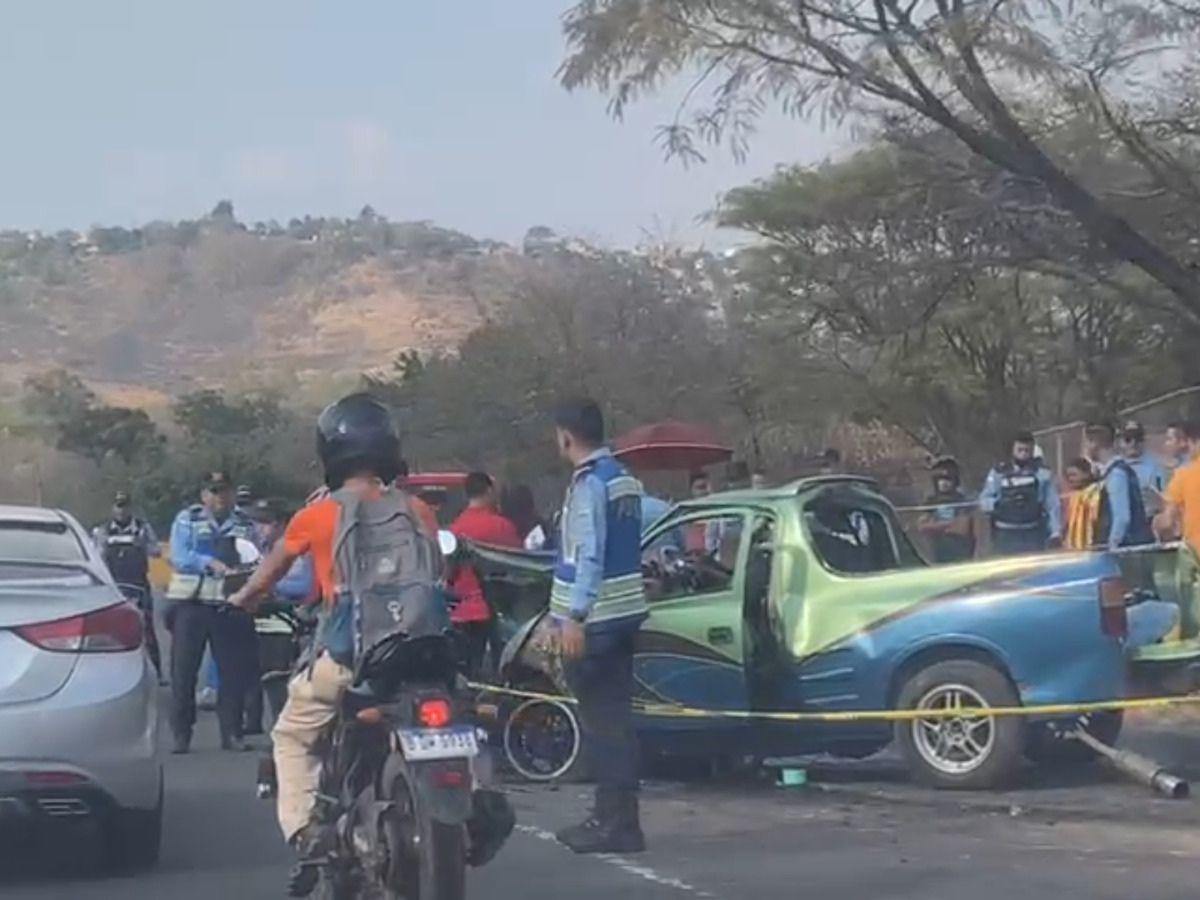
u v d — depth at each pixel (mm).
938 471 19516
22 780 9125
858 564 13008
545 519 23766
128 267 133125
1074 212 17953
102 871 9898
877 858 10164
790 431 39500
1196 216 18766
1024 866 9906
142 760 9438
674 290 43406
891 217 20297
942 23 17109
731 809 11953
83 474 57688
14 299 128125
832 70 17594
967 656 12328
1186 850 10375
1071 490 16828
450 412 41969
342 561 7379
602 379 41562
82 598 9461
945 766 12414
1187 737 14930
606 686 10148
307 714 7609
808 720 12547
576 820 11492
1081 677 12156
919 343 24609
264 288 129125
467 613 13086
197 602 14805
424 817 6859
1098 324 33438
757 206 33906
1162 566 12891
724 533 13781
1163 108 18547
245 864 10125
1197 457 14258
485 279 102938
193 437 62062
